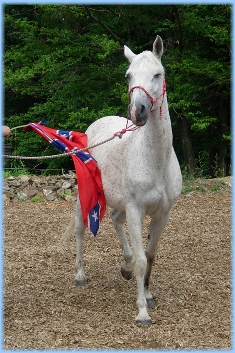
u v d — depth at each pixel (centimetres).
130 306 653
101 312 635
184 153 1809
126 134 640
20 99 2211
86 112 1620
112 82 1742
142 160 585
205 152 2016
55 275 780
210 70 1683
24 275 779
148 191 588
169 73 1759
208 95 1897
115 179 633
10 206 1237
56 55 1728
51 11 1662
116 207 649
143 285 604
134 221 595
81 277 733
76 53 1697
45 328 588
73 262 847
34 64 1742
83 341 555
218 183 1382
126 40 1928
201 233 1012
